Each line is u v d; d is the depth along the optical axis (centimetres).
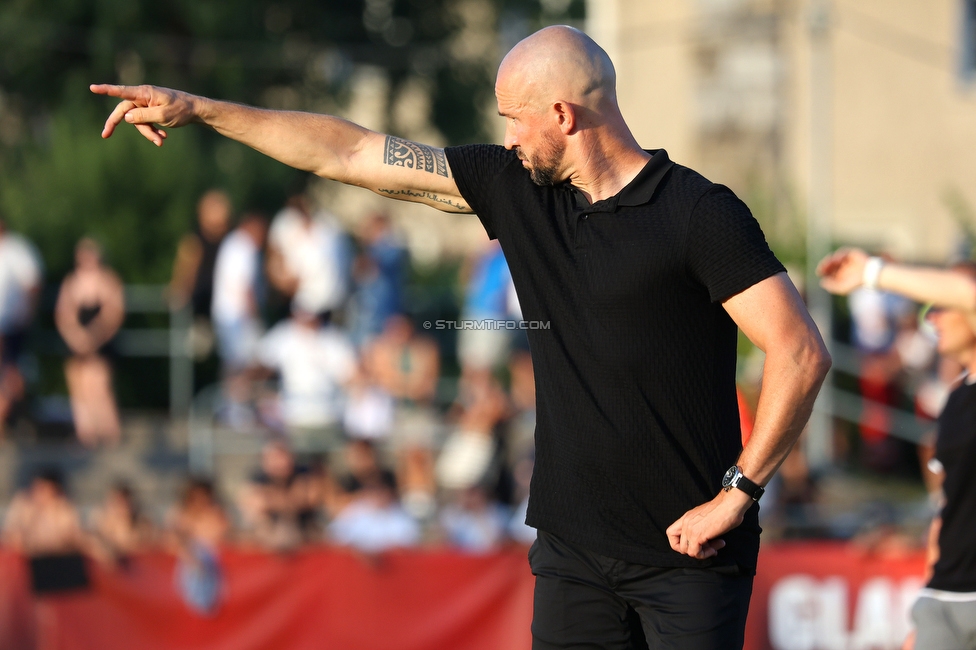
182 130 4838
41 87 5481
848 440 4094
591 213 1091
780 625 2558
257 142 1164
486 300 3241
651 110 5784
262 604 2550
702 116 5697
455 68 6562
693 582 1088
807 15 4616
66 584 2522
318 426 3228
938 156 5794
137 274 4259
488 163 1174
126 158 4425
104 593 2525
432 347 3384
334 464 3175
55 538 2592
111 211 4334
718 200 1048
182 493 2795
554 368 1112
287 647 2547
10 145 5381
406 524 2870
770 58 5625
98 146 4481
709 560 1085
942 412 1652
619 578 1110
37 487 2642
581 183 1109
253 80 5869
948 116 5791
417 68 6525
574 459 1105
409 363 3350
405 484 3127
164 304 4084
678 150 5750
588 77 1084
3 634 2486
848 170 5794
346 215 6419
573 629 1136
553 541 1155
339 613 2556
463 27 6725
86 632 2509
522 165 1157
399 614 2564
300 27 6225
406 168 1174
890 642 2573
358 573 2570
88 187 4353
